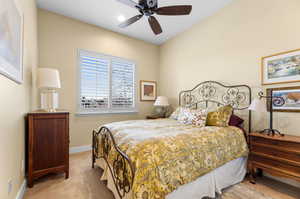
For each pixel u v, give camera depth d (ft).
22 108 5.64
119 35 12.70
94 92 11.51
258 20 7.62
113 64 12.42
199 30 10.90
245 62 8.17
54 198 5.44
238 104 8.46
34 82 8.01
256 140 6.52
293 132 6.44
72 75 10.53
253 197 5.53
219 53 9.53
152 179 3.82
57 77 7.30
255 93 7.72
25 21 5.98
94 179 6.83
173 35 13.08
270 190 6.00
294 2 6.43
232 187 6.20
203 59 10.62
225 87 9.16
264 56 7.38
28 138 6.07
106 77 12.09
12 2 4.20
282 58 6.77
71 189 6.02
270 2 7.17
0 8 3.38
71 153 10.39
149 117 13.06
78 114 10.68
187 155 4.72
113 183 5.38
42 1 8.69
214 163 5.38
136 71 13.69
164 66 14.55
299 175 5.27
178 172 4.33
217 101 9.66
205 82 10.39
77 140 10.71
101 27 11.75
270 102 7.05
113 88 12.44
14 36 4.41
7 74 3.87
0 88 3.59
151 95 14.58
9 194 4.25
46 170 6.47
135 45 13.62
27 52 6.36
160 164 4.08
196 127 7.13
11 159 4.42
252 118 7.82
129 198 4.08
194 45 11.32
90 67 11.33
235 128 7.11
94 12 9.77
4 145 3.87
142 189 3.66
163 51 14.70
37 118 6.29
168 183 4.02
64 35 10.24
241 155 6.53
